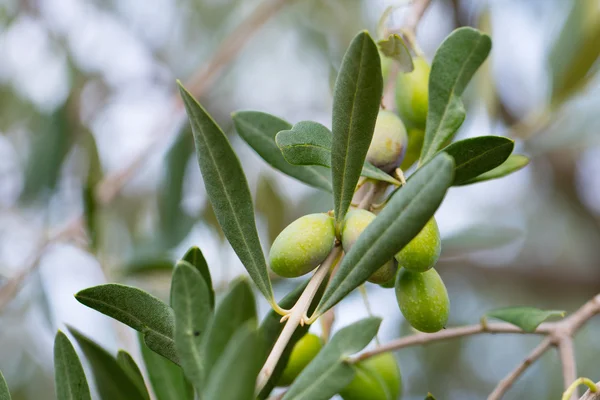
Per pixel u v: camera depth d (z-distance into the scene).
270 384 0.47
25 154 1.03
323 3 1.15
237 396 0.38
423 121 0.53
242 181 0.45
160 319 0.45
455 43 0.48
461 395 1.11
